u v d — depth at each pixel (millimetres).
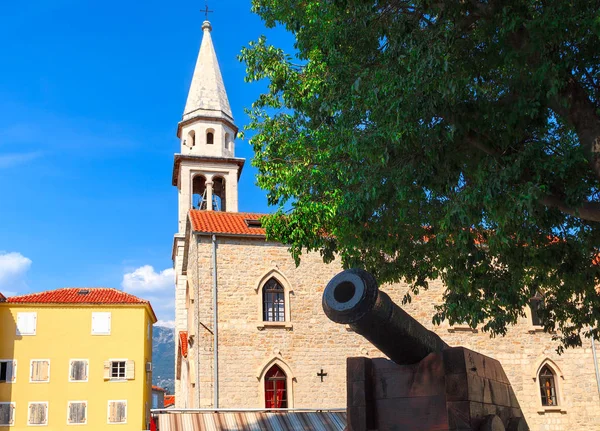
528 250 13828
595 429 28281
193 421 22531
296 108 16203
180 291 40875
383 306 8992
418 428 9461
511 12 10336
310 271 28000
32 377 33312
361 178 13273
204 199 44719
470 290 15039
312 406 26078
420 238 15133
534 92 10859
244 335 26391
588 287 14289
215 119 46750
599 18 9391
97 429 33250
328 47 13281
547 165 10992
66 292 36312
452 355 9453
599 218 11062
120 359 34594
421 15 11797
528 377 28344
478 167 11414
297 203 16312
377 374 10008
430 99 11023
